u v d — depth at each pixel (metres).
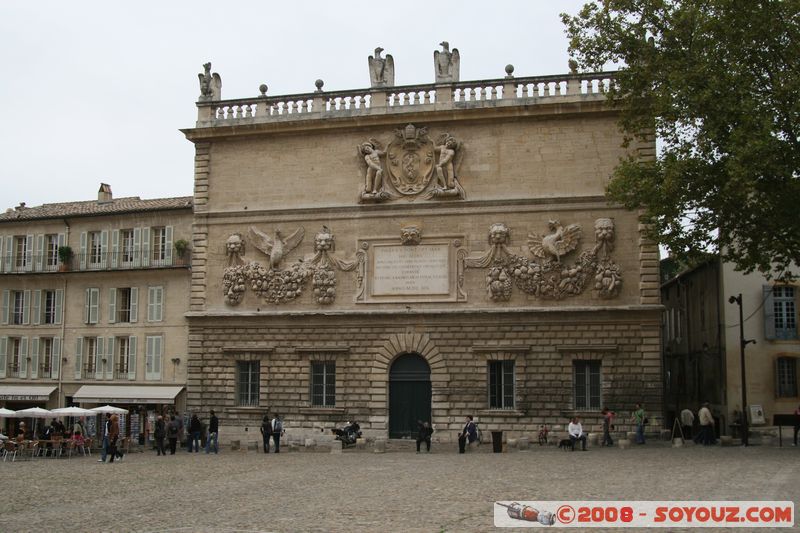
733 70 37.34
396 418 49.03
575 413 46.22
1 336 62.97
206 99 53.47
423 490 24.88
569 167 48.00
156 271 58.78
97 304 60.59
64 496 25.86
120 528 19.02
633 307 45.88
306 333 50.34
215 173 53.06
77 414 48.75
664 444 44.53
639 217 45.19
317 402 50.38
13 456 44.66
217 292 52.12
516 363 47.34
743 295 50.72
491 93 49.22
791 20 37.31
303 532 17.72
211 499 23.94
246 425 50.66
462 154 49.28
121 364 59.62
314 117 51.09
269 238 51.44
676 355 66.12
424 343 48.59
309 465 35.44
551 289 47.16
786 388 49.75
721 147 38.09
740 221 39.66
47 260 63.09
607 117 47.88
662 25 40.66
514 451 43.53
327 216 50.78
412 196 49.62
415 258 49.16
